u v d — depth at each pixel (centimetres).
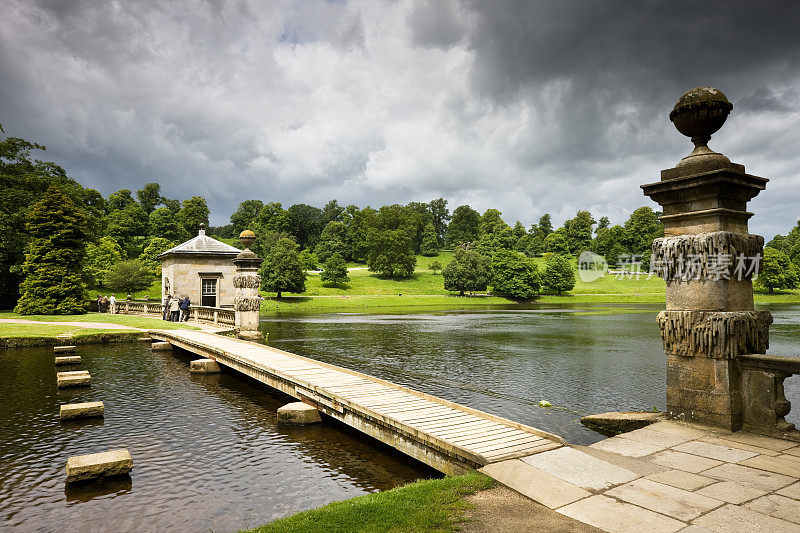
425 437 726
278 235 12888
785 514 423
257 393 1375
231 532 593
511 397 1349
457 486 508
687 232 711
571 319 4491
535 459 582
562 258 9381
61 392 1366
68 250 3647
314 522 438
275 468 805
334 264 9425
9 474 783
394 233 11688
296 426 1038
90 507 664
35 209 3656
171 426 1048
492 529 408
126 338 2377
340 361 1981
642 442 635
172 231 12156
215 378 1596
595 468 545
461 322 4159
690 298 704
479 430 748
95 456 780
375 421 863
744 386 668
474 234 17288
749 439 630
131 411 1172
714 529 398
